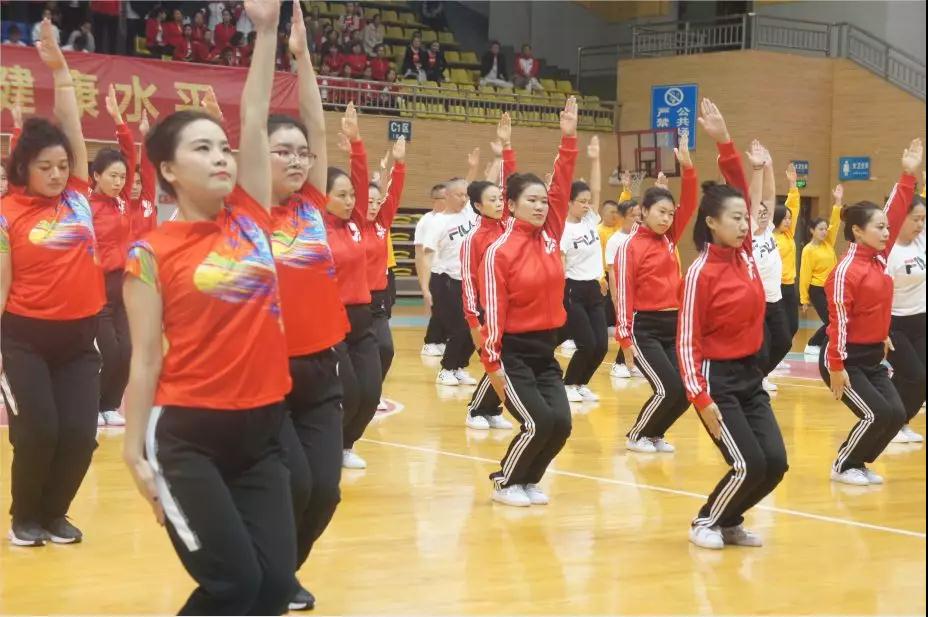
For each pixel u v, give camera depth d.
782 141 21.02
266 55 3.44
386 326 7.94
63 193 5.31
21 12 18.75
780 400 11.04
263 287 3.34
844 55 21.78
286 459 3.72
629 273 7.97
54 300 5.21
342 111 20.03
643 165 21.28
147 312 3.24
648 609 4.66
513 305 6.21
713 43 22.67
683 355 5.42
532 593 4.84
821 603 4.78
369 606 4.61
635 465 7.75
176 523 3.23
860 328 7.14
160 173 3.32
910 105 20.69
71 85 5.27
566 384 10.65
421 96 20.94
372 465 7.55
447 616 4.50
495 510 6.36
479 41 26.30
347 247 6.73
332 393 4.45
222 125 3.38
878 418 7.13
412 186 20.91
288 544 3.36
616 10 24.84
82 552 5.34
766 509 6.56
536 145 21.83
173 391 3.25
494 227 7.75
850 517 6.39
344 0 22.97
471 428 9.05
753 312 5.45
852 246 7.09
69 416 5.30
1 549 5.35
